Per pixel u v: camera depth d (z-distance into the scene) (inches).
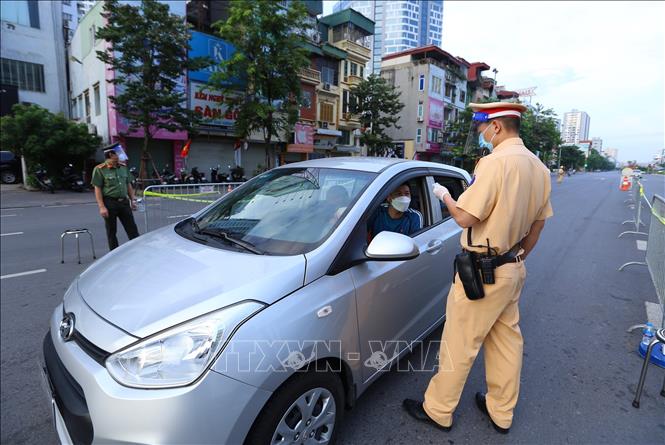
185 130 732.0
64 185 681.0
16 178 772.6
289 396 64.1
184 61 673.0
